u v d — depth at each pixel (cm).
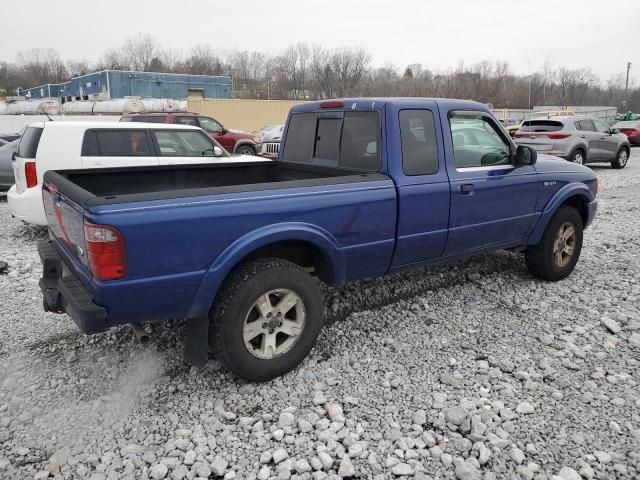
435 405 334
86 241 295
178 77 6103
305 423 315
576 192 537
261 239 335
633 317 462
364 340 421
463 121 450
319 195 361
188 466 282
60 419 319
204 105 3209
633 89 8712
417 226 417
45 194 407
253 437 305
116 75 5828
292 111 503
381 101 407
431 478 274
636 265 609
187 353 342
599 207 977
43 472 275
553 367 380
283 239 345
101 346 409
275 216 341
